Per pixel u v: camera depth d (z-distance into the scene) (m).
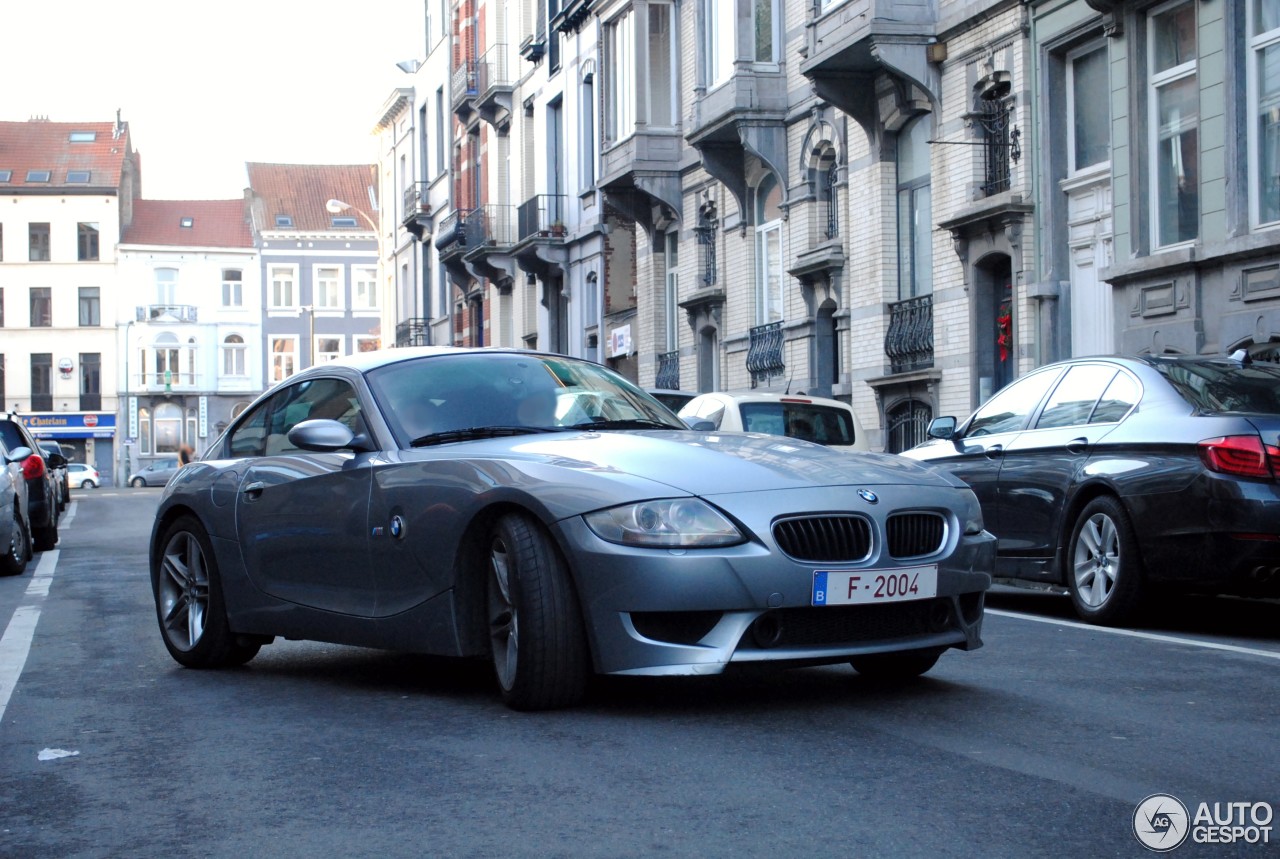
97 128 82.38
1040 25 18.28
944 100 20.23
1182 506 8.30
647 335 32.38
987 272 19.61
